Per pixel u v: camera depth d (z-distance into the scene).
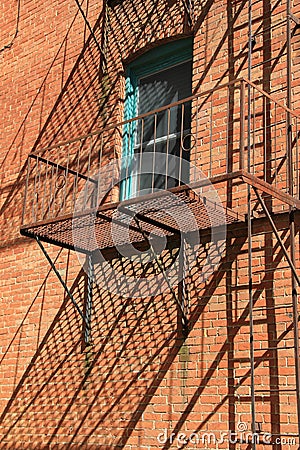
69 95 10.35
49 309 9.50
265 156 7.86
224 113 8.41
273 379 7.14
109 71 9.91
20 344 9.68
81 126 10.03
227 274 7.82
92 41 10.30
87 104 10.05
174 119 9.17
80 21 10.60
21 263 10.09
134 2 9.88
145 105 9.59
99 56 10.12
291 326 7.17
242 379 7.39
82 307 9.09
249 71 8.21
